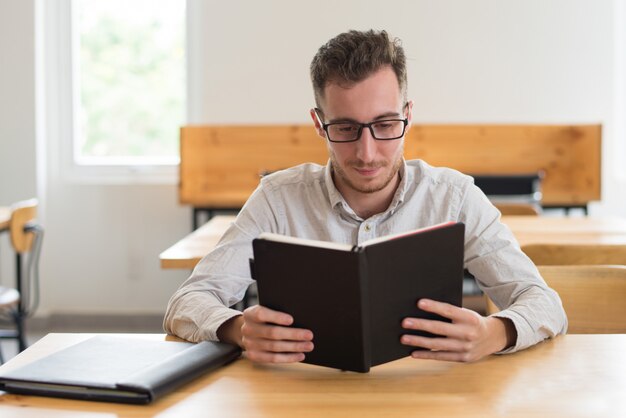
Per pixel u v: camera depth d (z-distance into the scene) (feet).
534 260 7.59
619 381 4.29
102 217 15.62
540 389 4.17
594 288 6.09
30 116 15.01
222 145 14.76
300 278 4.22
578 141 14.64
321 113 5.10
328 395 4.12
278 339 4.34
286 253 4.22
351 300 4.11
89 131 15.96
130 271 15.69
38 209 15.17
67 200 15.62
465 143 14.75
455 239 4.36
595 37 15.28
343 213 5.68
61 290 15.71
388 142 4.89
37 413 3.92
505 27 15.26
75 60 15.71
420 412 3.87
